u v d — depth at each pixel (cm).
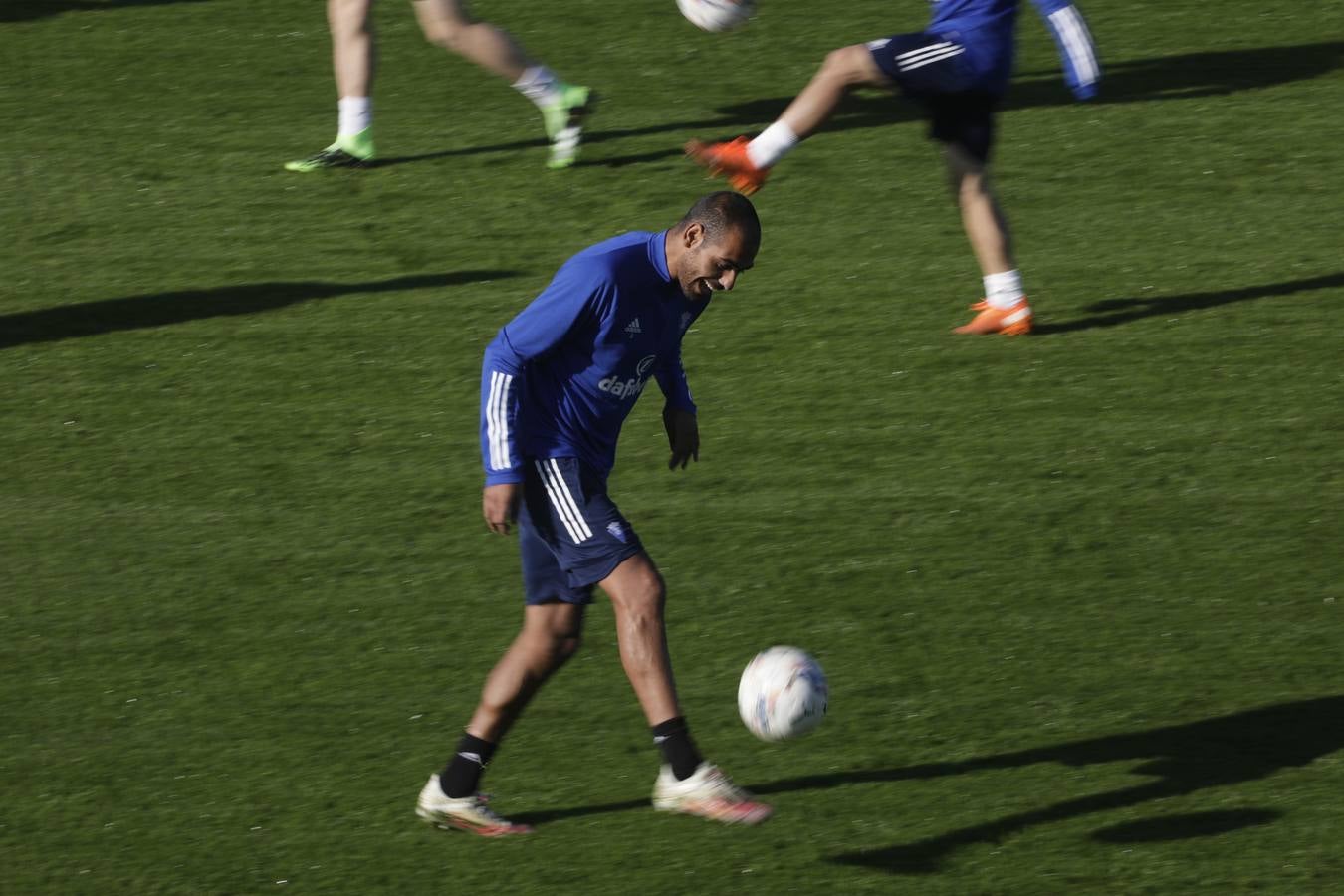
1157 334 2948
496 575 2298
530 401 1725
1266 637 2117
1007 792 1834
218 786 1866
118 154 3728
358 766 1900
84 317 3056
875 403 2748
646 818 1808
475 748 1767
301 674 2078
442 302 3088
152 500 2497
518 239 3322
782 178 3600
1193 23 4422
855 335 2975
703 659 2105
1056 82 4094
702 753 1925
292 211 3462
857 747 1927
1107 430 2648
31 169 3656
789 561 2317
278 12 4594
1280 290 3083
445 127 3866
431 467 2581
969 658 2091
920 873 1706
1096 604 2200
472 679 2064
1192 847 1733
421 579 2291
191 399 2784
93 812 1820
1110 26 4425
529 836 1780
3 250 3309
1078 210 3438
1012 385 2794
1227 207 3425
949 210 3450
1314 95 3925
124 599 2247
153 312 3072
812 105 2981
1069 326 2992
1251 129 3759
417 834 1786
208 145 3772
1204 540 2347
